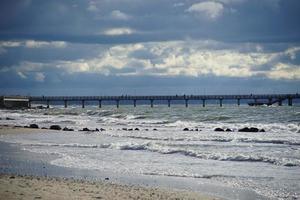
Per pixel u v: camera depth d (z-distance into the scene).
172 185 21.91
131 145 38.22
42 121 85.44
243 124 65.38
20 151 36.03
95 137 49.12
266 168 26.73
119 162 29.73
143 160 30.78
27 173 24.98
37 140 45.88
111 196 17.80
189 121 76.69
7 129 59.19
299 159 29.31
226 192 20.23
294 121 69.25
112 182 22.44
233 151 34.72
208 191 20.45
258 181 22.70
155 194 18.97
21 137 49.38
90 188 19.36
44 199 16.38
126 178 23.83
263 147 37.50
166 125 68.62
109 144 39.62
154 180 23.28
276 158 29.41
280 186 21.38
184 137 47.25
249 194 19.78
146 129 61.00
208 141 43.41
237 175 24.53
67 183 20.39
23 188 18.23
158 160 30.75
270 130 55.88
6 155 33.31
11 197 16.41
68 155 33.38
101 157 32.31
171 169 26.77
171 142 42.31
